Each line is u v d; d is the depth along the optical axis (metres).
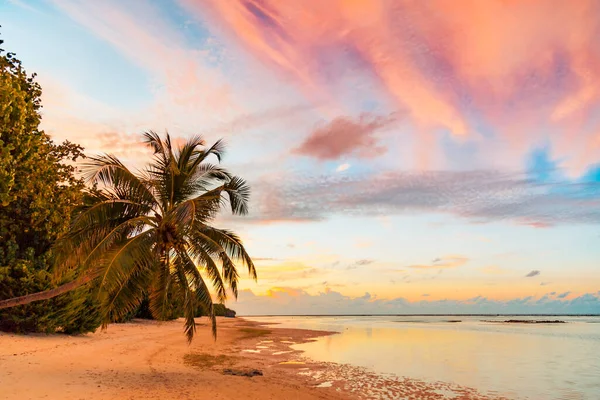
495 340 41.81
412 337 44.69
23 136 12.59
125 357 18.47
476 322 109.69
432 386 16.80
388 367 21.72
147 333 33.34
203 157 17.20
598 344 37.78
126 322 41.28
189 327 15.55
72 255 14.19
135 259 13.56
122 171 14.31
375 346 33.41
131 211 15.16
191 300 15.76
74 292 21.56
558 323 102.31
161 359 19.53
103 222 14.58
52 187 15.45
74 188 16.44
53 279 19.16
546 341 41.03
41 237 20.72
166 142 16.22
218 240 16.00
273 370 19.03
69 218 15.28
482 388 16.73
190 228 14.05
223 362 20.45
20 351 16.20
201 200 14.30
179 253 15.41
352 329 61.75
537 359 26.39
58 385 11.12
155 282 16.78
